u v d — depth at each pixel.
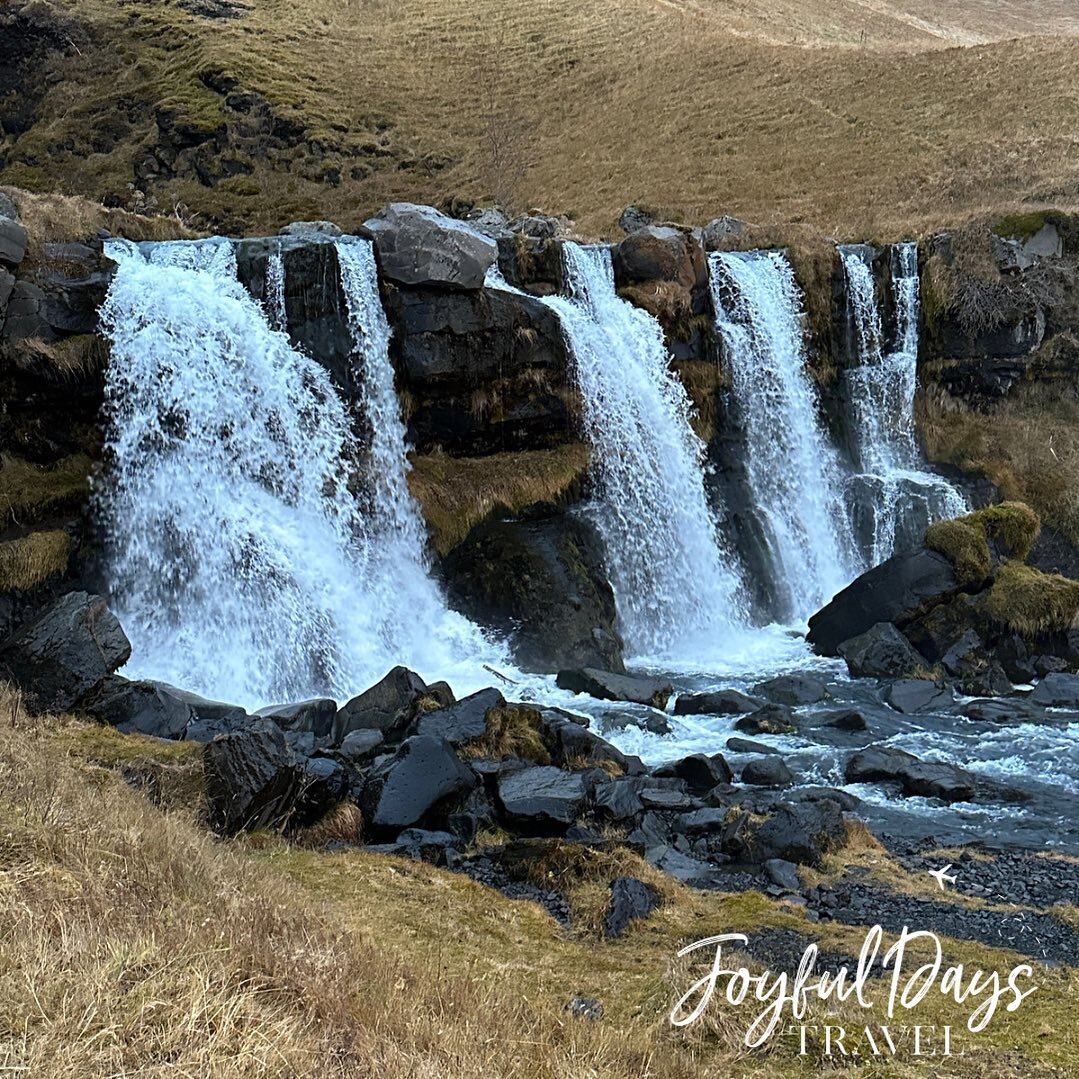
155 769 9.66
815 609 22.08
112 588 16.28
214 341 17.59
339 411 18.30
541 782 10.36
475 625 17.75
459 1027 5.71
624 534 20.00
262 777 9.16
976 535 18.30
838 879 9.28
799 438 23.44
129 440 16.81
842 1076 5.97
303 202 38.94
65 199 19.30
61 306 16.67
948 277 24.06
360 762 11.33
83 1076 4.43
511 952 7.46
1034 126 35.59
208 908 6.48
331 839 9.45
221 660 15.78
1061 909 8.62
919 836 10.54
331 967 5.95
